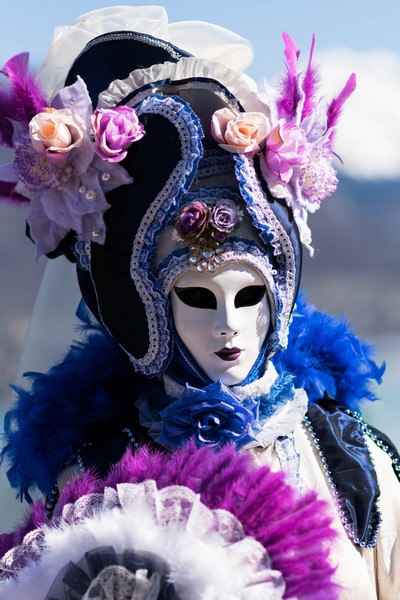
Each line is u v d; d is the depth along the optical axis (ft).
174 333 8.02
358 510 7.95
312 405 8.68
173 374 8.12
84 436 8.46
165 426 7.82
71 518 6.75
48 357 9.41
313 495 6.49
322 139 8.29
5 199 8.25
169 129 7.79
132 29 8.81
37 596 6.47
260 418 8.05
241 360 7.93
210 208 7.73
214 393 7.70
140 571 6.10
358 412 9.33
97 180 7.84
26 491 8.76
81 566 6.32
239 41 8.89
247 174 7.75
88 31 8.86
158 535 6.24
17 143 8.00
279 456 8.02
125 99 8.02
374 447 8.57
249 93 8.06
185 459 6.88
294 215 8.07
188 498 6.46
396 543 8.21
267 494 6.45
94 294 8.46
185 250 7.77
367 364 9.51
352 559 7.70
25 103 8.05
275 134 7.82
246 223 7.86
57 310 9.44
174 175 7.68
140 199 7.80
